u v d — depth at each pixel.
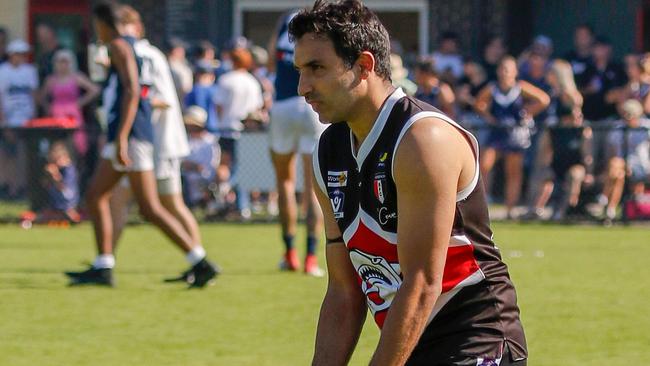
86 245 30.88
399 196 9.20
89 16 49.81
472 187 9.41
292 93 24.05
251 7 49.94
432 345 9.66
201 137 36.81
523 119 37.62
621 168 36.34
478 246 9.59
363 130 9.41
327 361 10.35
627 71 39.78
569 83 37.22
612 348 17.56
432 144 9.07
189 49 48.12
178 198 22.70
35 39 49.84
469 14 50.22
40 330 18.72
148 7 49.72
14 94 41.06
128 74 21.59
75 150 36.25
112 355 16.97
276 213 38.09
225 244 31.05
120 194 23.55
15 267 26.09
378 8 50.66
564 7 49.34
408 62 44.78
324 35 9.16
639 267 26.64
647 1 48.53
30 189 36.25
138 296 21.92
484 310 9.65
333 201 9.75
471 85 41.16
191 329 18.91
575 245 31.12
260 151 36.72
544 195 36.97
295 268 25.48
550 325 19.36
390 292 9.68
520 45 49.91
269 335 18.44
